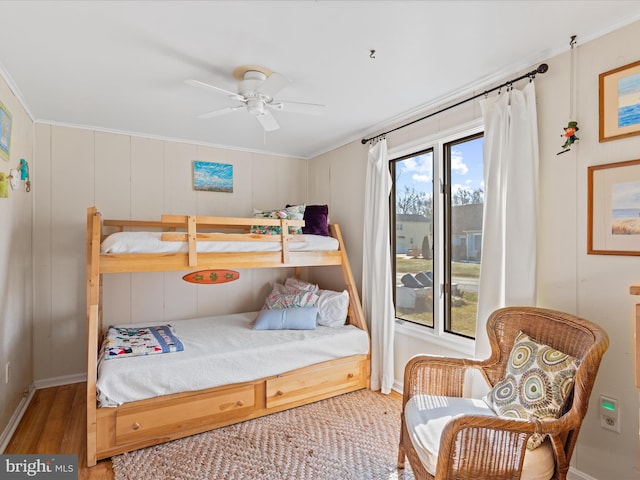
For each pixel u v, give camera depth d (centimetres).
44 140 316
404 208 318
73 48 198
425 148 291
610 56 178
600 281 180
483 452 140
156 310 361
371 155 330
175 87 248
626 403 171
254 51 202
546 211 203
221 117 309
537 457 145
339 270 383
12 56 206
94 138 336
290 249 311
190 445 228
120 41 191
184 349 257
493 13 168
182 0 157
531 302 201
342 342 300
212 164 392
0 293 224
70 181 327
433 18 171
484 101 230
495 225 221
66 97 266
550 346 176
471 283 262
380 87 250
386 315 307
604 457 177
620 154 174
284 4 160
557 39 190
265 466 208
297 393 278
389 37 188
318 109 236
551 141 201
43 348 317
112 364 227
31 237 307
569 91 194
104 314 339
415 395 197
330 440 235
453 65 218
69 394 303
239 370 252
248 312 407
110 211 344
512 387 170
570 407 149
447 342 267
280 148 412
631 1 160
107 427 215
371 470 205
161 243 259
